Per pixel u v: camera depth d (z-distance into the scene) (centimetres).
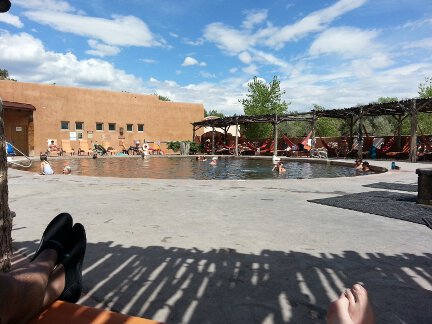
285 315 192
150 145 2819
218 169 1534
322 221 416
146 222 406
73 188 686
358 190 682
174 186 726
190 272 254
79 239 175
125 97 2688
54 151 2247
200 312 195
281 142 2688
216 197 586
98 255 289
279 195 612
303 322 185
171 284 232
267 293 220
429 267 267
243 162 1972
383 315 191
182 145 2739
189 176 1249
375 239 342
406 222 414
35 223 397
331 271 257
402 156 1925
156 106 2864
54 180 823
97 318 128
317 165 1767
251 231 368
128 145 2722
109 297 213
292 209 487
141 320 126
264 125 3322
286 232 365
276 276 247
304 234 358
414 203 530
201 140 3116
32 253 292
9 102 2083
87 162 1839
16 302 120
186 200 555
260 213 459
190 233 359
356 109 1950
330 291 223
